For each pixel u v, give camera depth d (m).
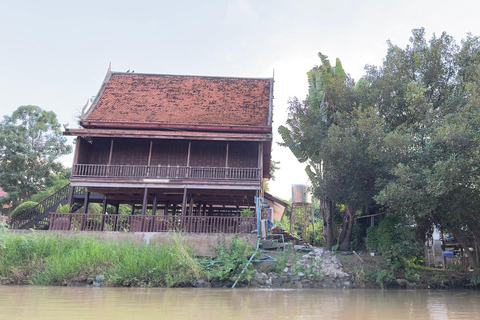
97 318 5.80
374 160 15.53
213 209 28.20
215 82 25.05
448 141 12.40
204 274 13.98
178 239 15.07
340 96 18.34
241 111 22.23
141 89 24.06
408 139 13.51
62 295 9.55
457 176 12.01
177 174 19.23
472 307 8.46
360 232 19.55
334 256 16.58
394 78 16.77
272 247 16.81
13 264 13.87
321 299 9.72
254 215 19.38
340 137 16.14
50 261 13.89
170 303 8.16
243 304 8.23
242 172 20.19
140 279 13.28
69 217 17.48
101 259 13.90
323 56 23.05
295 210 28.30
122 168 20.25
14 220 19.67
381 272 14.75
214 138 19.08
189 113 21.88
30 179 32.81
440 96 16.66
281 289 13.11
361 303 8.91
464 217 15.30
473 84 12.85
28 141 33.41
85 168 20.45
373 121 14.91
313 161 19.83
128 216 17.67
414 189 13.16
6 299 8.41
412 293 12.47
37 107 34.28
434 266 19.72
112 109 21.98
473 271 16.03
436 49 16.50
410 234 15.87
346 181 16.53
